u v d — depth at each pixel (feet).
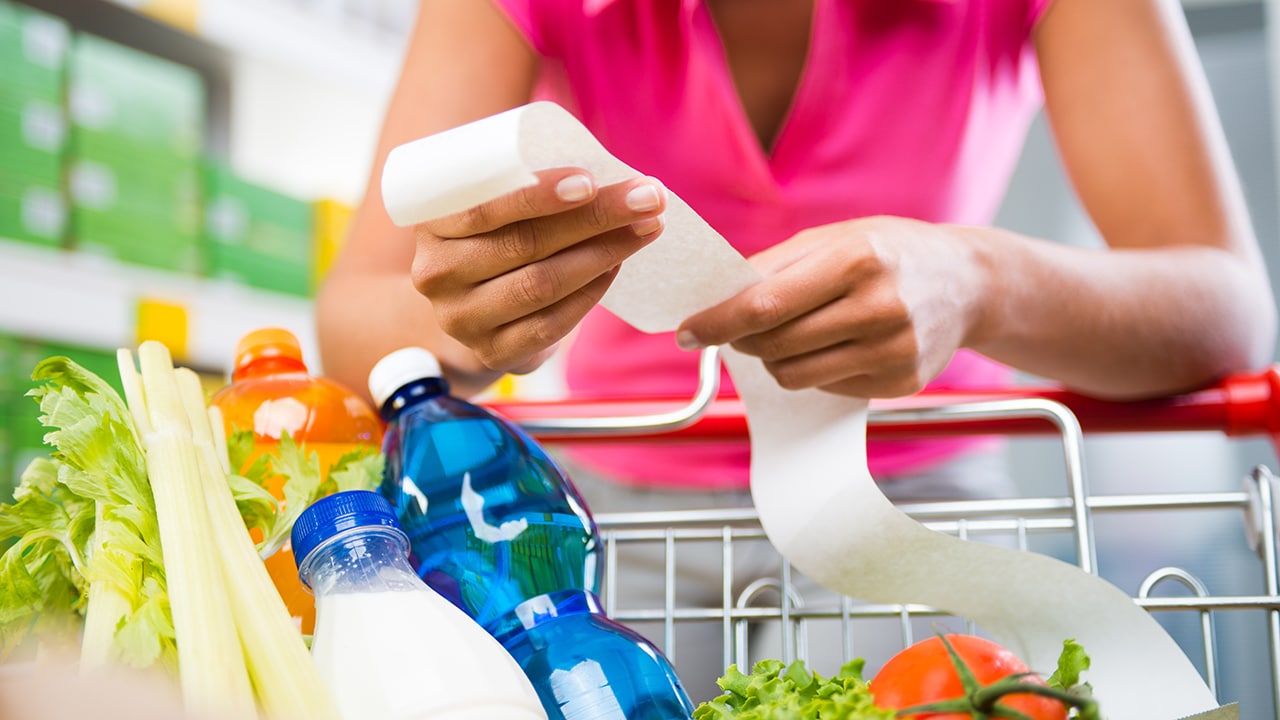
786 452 2.22
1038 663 1.91
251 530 1.86
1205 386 3.09
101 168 5.45
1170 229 3.42
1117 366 2.97
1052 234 8.89
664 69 3.63
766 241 3.72
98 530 1.46
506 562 1.84
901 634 2.90
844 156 3.64
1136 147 3.50
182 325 5.77
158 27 5.79
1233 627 6.22
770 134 3.78
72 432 1.52
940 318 2.38
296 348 2.35
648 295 2.06
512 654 1.74
